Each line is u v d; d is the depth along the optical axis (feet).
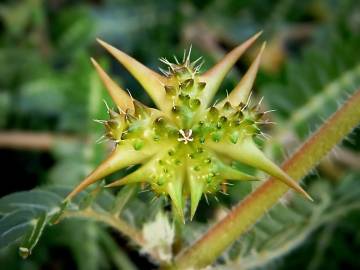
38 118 0.24
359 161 0.24
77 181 0.21
